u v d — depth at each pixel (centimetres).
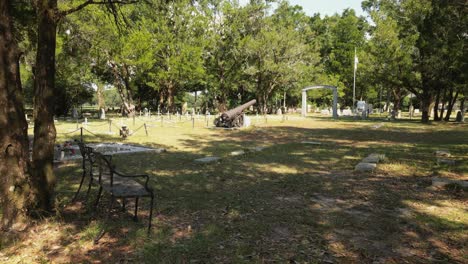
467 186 706
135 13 3822
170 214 556
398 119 3934
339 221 526
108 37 2862
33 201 480
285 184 766
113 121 2970
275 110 6106
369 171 909
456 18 2120
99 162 541
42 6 507
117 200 619
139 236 459
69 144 1150
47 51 510
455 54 2480
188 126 2558
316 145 1526
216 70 4731
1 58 449
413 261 400
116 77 3822
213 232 476
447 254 419
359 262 395
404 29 3444
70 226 486
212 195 673
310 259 400
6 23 453
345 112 5050
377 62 3566
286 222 522
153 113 4750
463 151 1299
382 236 472
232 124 2533
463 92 3312
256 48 4388
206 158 1073
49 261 389
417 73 3444
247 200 639
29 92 3544
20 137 467
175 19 3934
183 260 395
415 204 618
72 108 4069
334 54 6200
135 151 1221
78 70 3391
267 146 1468
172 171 902
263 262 390
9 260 390
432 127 2722
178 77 4072
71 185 731
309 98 6009
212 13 4534
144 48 3331
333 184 768
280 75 4644
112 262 389
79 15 2453
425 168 951
